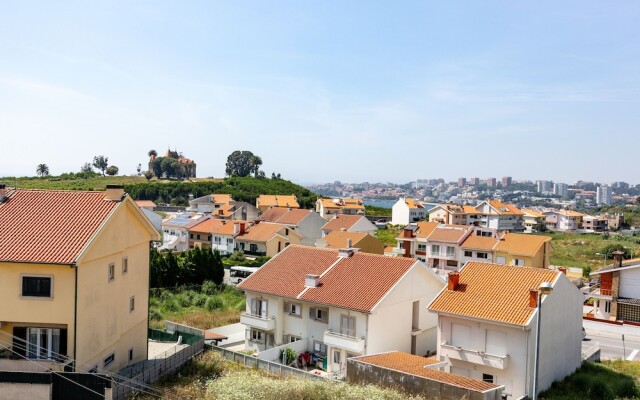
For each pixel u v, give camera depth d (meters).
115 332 31.59
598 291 60.53
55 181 164.25
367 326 36.00
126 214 32.50
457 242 80.81
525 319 31.77
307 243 101.31
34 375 25.00
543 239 77.12
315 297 38.81
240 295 61.62
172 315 51.62
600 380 33.41
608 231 167.25
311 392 25.52
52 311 26.86
